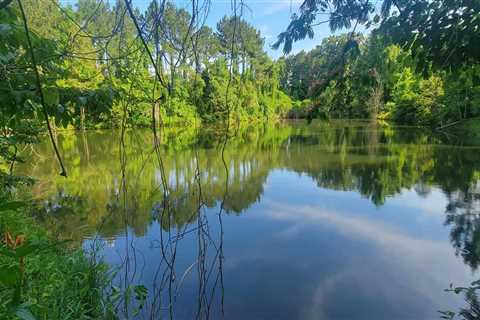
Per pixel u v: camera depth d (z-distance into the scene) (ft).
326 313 12.94
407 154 50.78
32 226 16.56
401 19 6.10
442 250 18.61
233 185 33.63
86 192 30.01
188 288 13.91
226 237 20.04
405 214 24.58
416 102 91.15
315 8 6.05
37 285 9.71
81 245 18.38
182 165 42.80
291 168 43.04
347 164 44.96
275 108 99.40
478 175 35.68
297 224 22.57
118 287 12.76
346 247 19.01
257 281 15.11
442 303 13.82
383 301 13.92
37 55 5.74
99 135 70.79
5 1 2.69
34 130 11.85
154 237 18.92
